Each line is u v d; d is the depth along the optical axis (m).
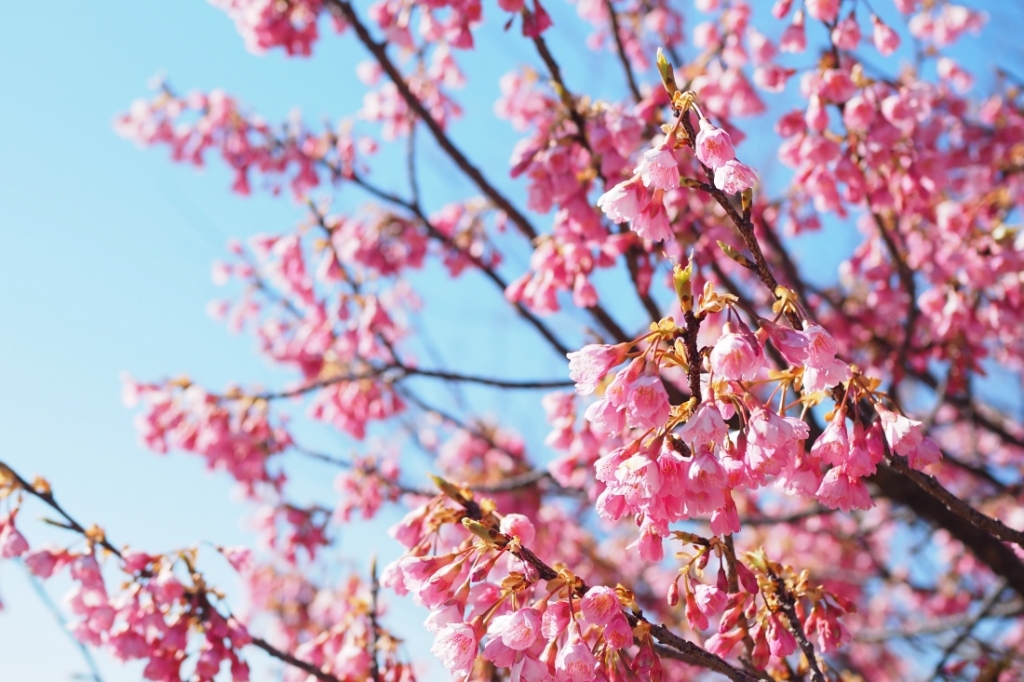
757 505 7.66
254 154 6.85
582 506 8.52
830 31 4.59
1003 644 7.13
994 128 6.30
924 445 2.55
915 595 9.12
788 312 2.46
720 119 4.81
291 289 6.95
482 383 5.90
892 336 6.62
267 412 6.73
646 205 2.52
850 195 4.86
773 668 3.29
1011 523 8.13
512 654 2.35
